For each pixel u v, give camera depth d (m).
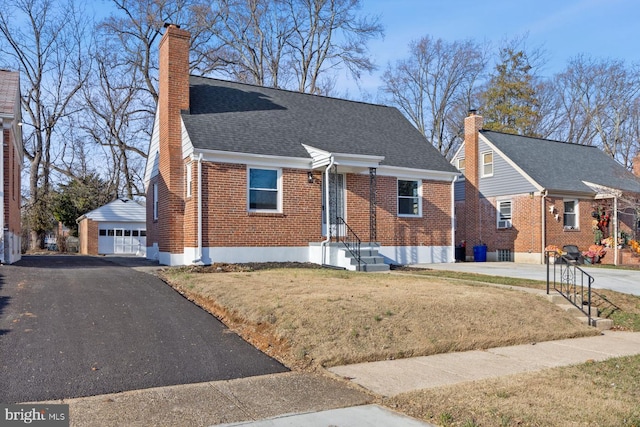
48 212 37.31
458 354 7.84
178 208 16.19
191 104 17.42
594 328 10.00
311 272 13.38
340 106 21.89
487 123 42.31
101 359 6.56
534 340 8.96
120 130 36.31
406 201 19.45
